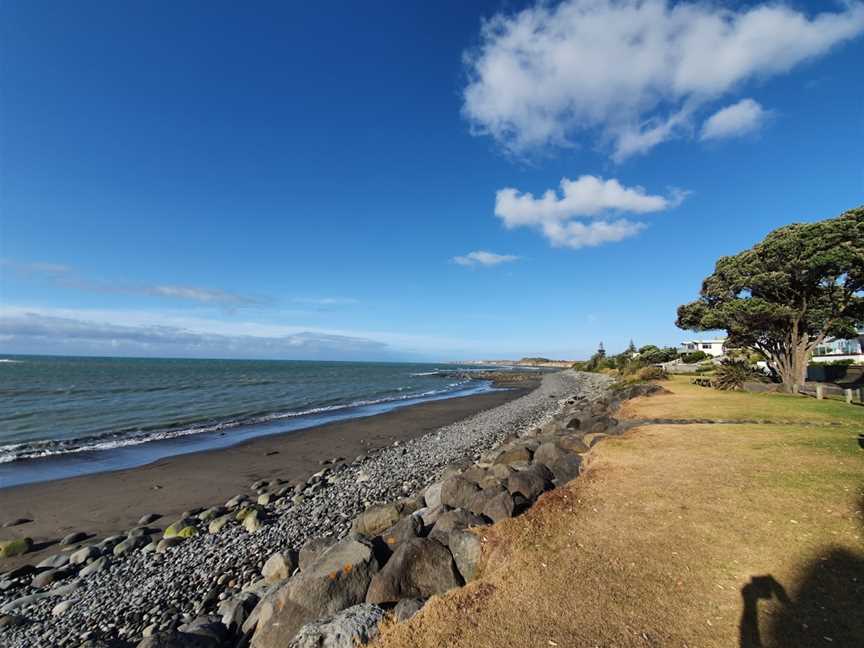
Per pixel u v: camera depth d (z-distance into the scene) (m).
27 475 14.55
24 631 6.38
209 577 7.79
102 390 40.91
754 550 5.48
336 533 9.58
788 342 24.05
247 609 6.10
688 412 16.06
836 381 28.47
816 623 4.16
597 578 5.14
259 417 28.09
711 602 4.59
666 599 4.69
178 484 14.11
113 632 6.31
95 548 9.10
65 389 41.03
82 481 14.06
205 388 45.69
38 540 9.98
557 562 5.54
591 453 10.95
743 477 8.02
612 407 20.94
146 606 6.94
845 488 7.15
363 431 24.31
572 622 4.44
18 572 8.30
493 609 4.74
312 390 48.09
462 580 5.82
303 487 13.62
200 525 10.58
